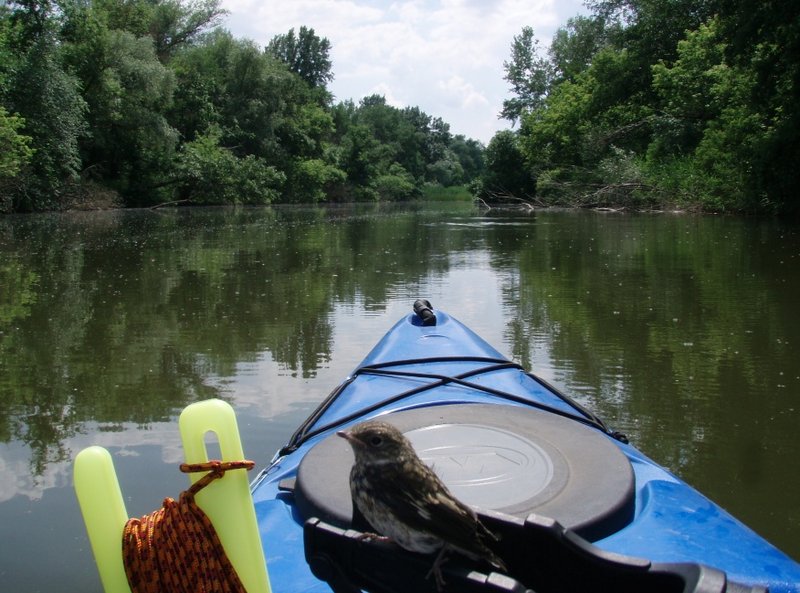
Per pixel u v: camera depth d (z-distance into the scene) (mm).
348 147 58438
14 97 24906
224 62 43844
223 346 6555
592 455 2303
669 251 12883
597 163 31016
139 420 4738
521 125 45531
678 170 24781
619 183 27328
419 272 11008
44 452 4250
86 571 3066
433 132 99562
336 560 1558
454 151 110250
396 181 64875
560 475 2172
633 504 2141
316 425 3457
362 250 14336
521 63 48781
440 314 5117
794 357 6035
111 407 4992
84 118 28906
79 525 3426
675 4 29969
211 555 1479
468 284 9805
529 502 2018
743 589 1469
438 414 2676
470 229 19922
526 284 9695
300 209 35812
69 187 29078
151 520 1525
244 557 1496
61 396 5215
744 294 8664
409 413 2701
